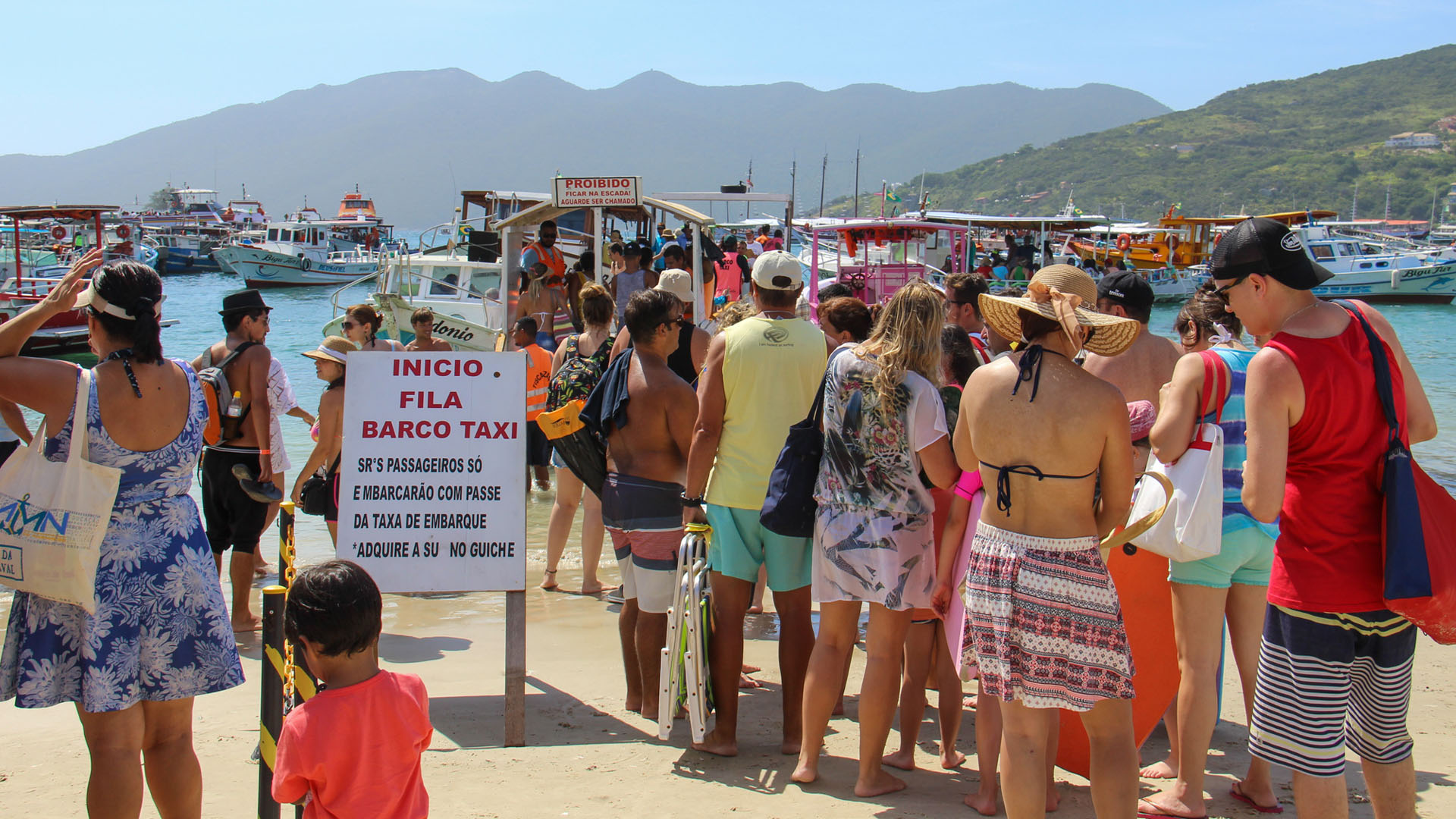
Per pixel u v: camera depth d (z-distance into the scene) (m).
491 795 3.79
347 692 2.67
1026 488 3.11
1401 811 3.05
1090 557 3.10
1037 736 3.16
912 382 3.68
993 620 3.14
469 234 20.16
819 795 3.82
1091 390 3.06
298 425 14.25
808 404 4.26
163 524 3.14
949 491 4.00
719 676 4.25
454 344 16.95
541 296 13.51
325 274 59.12
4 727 4.59
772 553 4.23
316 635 2.62
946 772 4.12
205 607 3.19
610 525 4.60
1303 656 3.00
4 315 26.42
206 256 71.38
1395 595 2.79
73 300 3.07
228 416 5.91
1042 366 3.12
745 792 3.85
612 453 4.64
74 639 3.05
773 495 3.91
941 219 31.52
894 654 3.81
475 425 4.25
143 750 3.29
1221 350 3.66
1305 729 2.99
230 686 3.23
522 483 4.25
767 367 4.19
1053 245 41.81
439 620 6.43
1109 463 3.10
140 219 91.94
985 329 5.42
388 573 4.20
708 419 4.23
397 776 2.71
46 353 26.58
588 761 4.16
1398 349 3.00
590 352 6.69
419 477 4.24
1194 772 3.64
